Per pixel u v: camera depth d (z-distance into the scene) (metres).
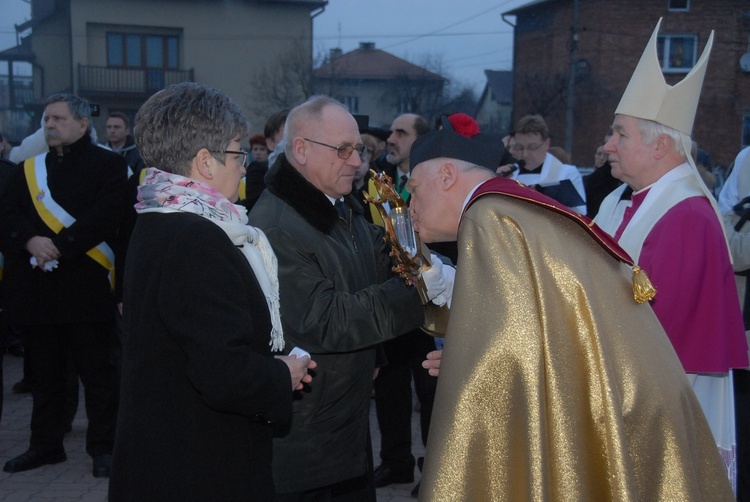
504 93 36.06
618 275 2.13
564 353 1.99
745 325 3.36
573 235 2.09
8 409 5.75
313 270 2.52
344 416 2.58
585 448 1.98
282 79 28.16
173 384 1.90
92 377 4.32
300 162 2.64
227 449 1.91
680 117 2.73
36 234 4.19
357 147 2.66
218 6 28.17
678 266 2.57
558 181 5.12
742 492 3.48
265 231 2.54
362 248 2.84
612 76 24.52
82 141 4.32
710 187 4.11
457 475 1.96
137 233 2.02
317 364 2.51
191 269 1.87
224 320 1.85
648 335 2.12
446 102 35.41
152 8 27.72
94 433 4.37
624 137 2.80
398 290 2.49
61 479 4.30
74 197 4.24
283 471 2.51
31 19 28.00
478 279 2.04
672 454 2.07
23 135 27.38
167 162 2.04
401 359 3.98
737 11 23.41
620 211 3.10
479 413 1.97
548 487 1.93
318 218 2.58
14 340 7.37
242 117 2.13
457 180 2.27
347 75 39.34
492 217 2.07
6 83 27.78
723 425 2.80
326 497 2.78
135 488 1.88
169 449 1.88
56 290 4.20
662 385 2.08
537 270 2.01
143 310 1.93
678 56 24.00
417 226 2.35
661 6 23.94
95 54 27.66
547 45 26.09
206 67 28.36
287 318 2.48
